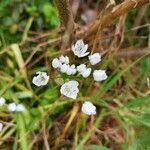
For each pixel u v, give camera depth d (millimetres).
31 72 241
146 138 209
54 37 250
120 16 209
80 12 273
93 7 277
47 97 231
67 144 234
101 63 230
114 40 238
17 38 258
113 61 245
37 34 261
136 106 219
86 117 231
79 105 228
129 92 246
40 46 241
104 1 209
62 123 234
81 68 206
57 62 207
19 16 262
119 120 218
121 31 243
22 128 219
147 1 191
